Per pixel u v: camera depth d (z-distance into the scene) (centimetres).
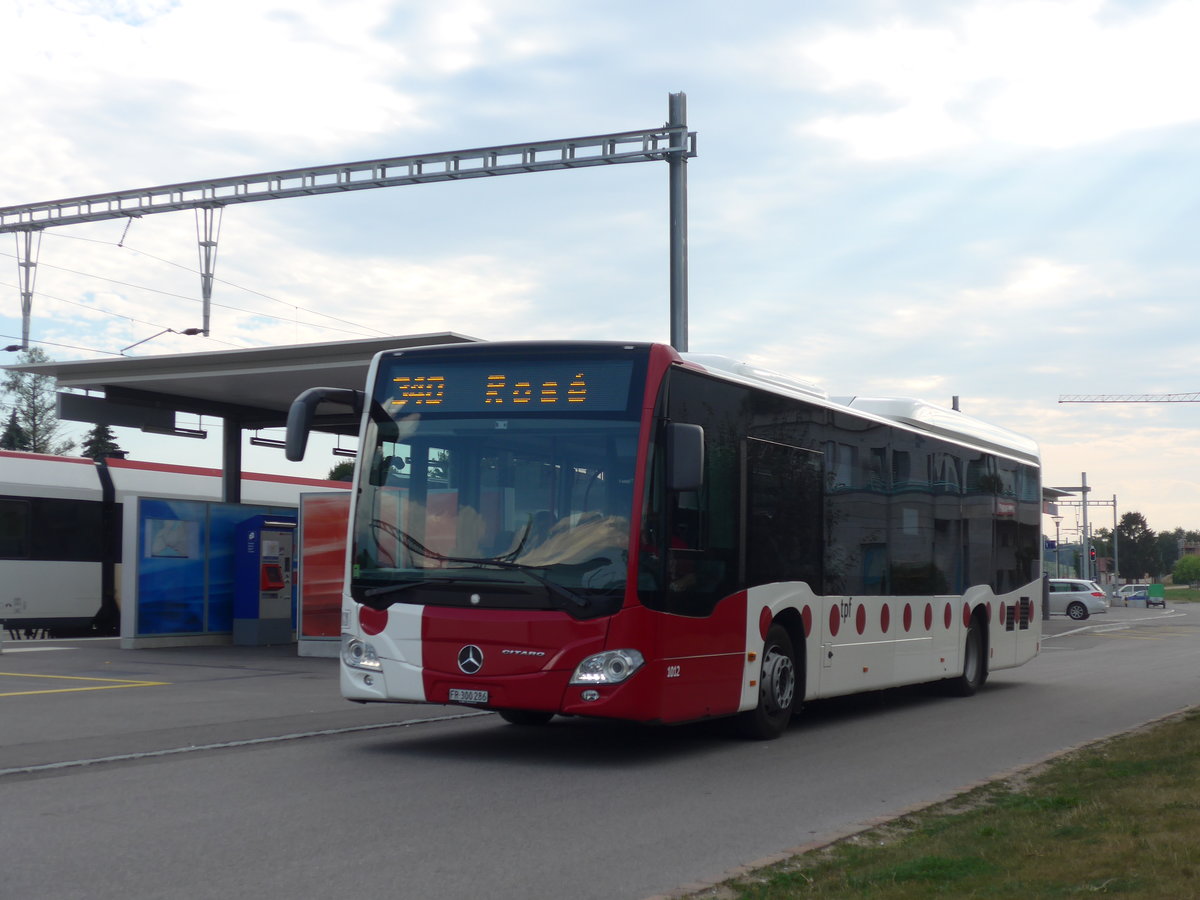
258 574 2538
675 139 2136
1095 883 591
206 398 2664
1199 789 847
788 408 1257
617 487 1014
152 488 3356
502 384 1062
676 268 2119
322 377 2333
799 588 1258
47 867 657
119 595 3238
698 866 684
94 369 2406
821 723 1412
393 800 862
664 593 1023
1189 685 1969
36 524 3067
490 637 1005
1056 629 4669
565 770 1015
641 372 1037
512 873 660
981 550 1806
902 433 1552
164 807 823
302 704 1486
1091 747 1138
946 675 1662
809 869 649
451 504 1048
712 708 1098
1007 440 1970
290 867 663
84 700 1501
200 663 2091
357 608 1059
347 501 2248
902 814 820
